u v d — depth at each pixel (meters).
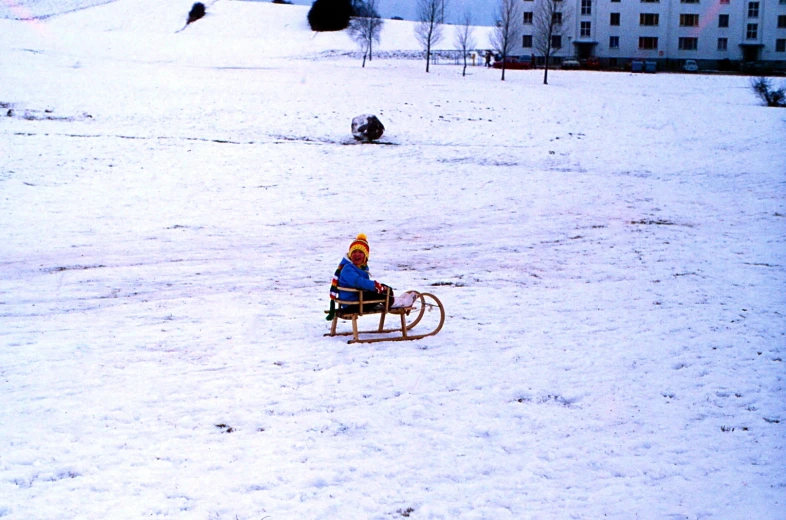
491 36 79.12
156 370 7.45
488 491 5.04
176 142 25.97
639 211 19.02
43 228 15.47
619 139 31.16
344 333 8.84
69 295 10.73
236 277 12.10
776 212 19.16
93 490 4.98
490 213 18.41
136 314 9.73
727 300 10.79
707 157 28.05
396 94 40.03
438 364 7.73
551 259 13.73
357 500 4.89
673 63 73.44
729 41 73.38
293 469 5.30
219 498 4.87
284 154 25.14
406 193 20.61
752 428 6.20
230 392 6.83
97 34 62.91
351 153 26.09
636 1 72.62
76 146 24.02
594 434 6.03
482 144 29.28
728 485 5.16
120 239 14.80
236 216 17.30
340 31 80.06
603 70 65.75
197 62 52.59
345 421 6.18
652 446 5.82
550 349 8.33
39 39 55.12
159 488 5.00
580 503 4.88
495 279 12.12
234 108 33.09
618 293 11.19
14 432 5.89
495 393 6.91
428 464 5.43
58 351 8.05
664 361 7.96
